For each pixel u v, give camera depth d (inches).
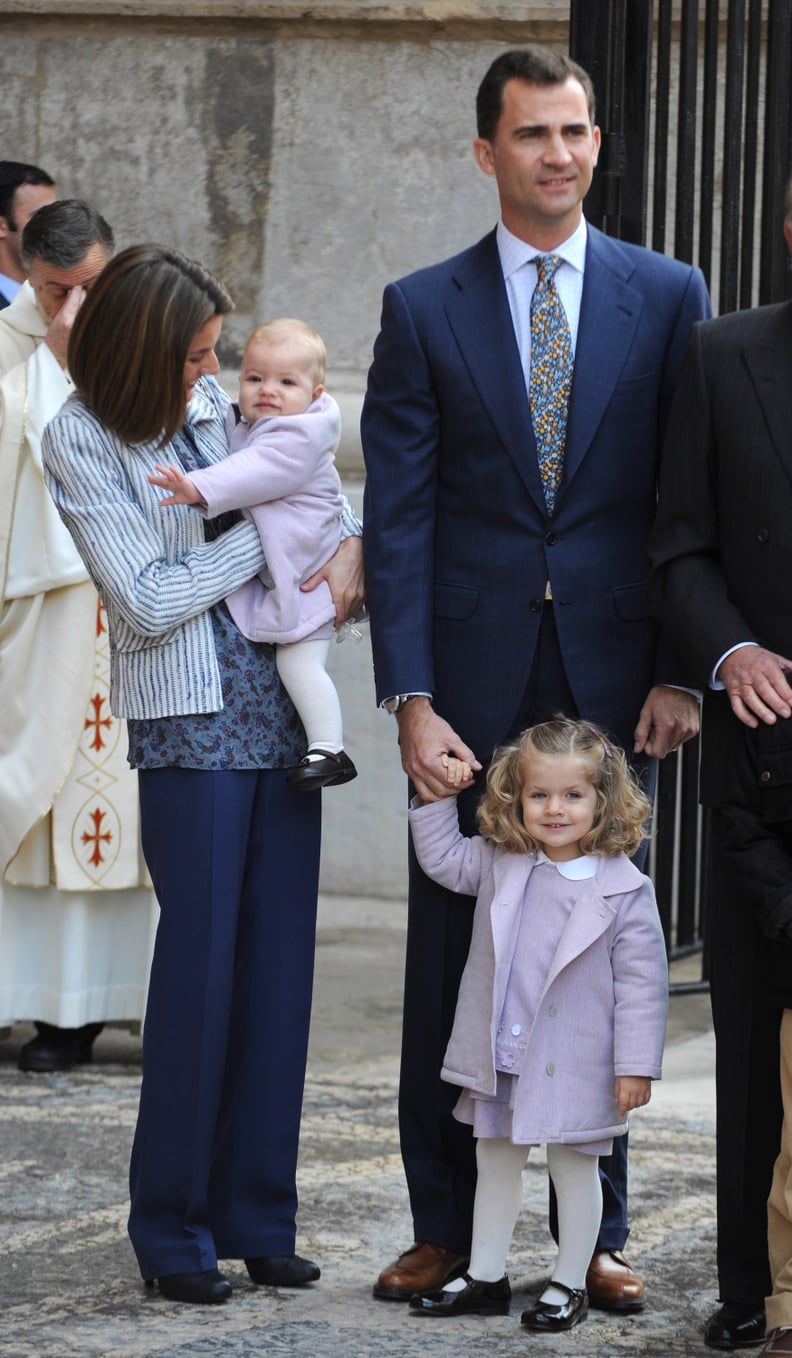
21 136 1131.9
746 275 812.0
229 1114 514.9
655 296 506.3
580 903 479.2
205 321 486.0
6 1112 693.3
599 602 498.9
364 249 1112.2
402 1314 492.1
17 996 757.3
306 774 495.8
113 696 505.0
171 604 481.4
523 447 494.6
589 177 490.6
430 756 496.1
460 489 504.7
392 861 1128.8
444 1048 510.9
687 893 923.4
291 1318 485.7
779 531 456.1
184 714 491.8
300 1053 516.1
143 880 751.1
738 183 800.9
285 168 1114.7
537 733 482.6
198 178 1121.4
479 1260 493.4
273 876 509.0
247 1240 513.3
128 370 484.7
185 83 1118.4
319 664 506.3
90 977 755.4
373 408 515.5
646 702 507.8
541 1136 470.9
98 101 1125.1
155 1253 497.7
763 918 438.0
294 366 502.9
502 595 499.2
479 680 501.7
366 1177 623.2
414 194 1105.4
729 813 454.0
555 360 497.7
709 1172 634.8
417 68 1098.7
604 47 705.0
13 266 831.1
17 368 744.3
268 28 1107.3
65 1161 630.5
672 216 1008.2
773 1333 436.5
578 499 497.4
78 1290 505.7
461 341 499.8
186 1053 491.8
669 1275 530.6
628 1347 469.7
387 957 1000.9
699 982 929.5
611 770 483.8
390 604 502.3
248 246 1120.8
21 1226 562.6
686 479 478.0
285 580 497.4
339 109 1106.7
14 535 741.3
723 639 457.7
